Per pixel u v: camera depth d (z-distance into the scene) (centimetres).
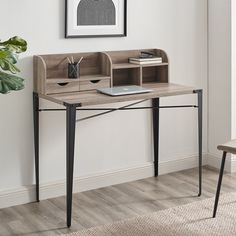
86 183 473
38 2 438
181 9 505
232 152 401
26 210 437
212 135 531
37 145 445
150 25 490
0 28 425
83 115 468
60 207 443
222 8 505
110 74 452
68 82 434
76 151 469
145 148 503
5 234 400
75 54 454
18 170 446
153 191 471
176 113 516
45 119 452
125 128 490
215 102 524
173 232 398
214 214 419
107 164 486
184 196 461
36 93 438
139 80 468
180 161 521
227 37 504
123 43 479
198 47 518
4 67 368
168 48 502
